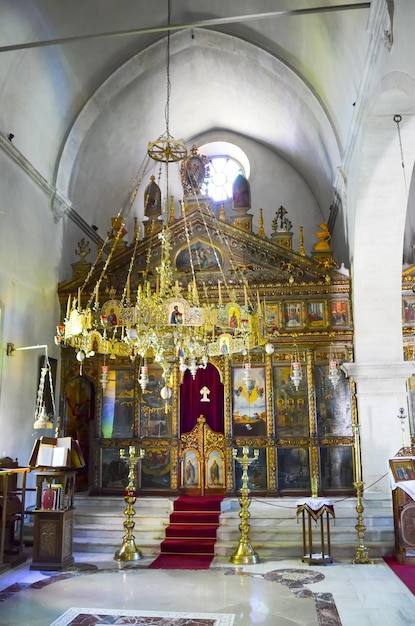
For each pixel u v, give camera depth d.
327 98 15.28
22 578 10.88
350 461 15.74
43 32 14.05
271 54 16.11
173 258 17.31
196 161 17.77
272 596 9.63
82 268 17.34
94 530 13.65
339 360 16.22
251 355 16.47
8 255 14.02
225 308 11.34
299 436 16.02
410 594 9.73
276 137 21.42
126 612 8.82
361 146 12.76
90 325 11.12
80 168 18.06
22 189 14.85
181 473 16.28
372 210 14.30
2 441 13.41
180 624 8.27
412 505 12.02
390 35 9.12
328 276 16.36
